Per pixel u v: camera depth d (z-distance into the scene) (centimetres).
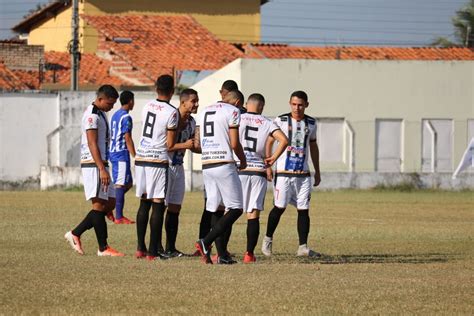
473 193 9925
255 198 3809
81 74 13638
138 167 3756
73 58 11206
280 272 3359
